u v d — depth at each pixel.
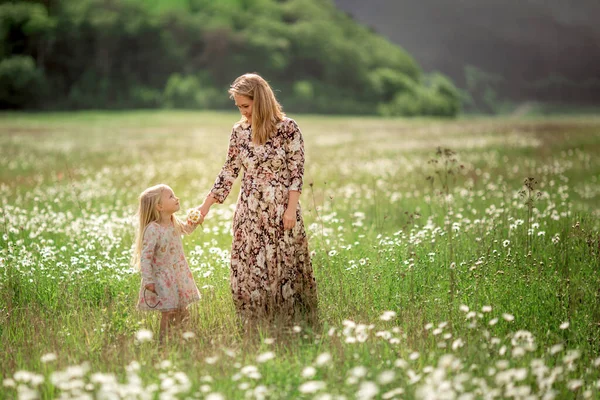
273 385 4.05
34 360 4.71
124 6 170.50
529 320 5.32
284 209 5.50
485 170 17.22
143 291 5.37
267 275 5.48
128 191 14.07
